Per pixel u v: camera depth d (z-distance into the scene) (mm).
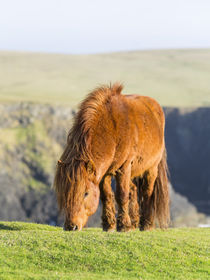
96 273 9469
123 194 11422
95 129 10578
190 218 107062
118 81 12258
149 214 13000
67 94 163125
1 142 112500
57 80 194625
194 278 9516
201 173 131875
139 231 12367
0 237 11094
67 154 10211
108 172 11156
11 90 165625
